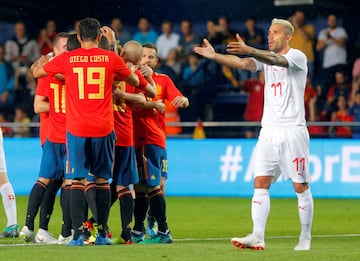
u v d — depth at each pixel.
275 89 29.16
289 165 29.16
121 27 74.25
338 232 38.06
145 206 32.84
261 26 72.94
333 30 69.19
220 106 69.19
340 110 66.00
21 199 56.47
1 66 71.94
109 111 29.42
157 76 33.97
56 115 33.16
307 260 25.75
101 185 29.98
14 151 61.16
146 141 32.47
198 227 40.34
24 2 74.00
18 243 32.47
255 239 28.50
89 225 32.09
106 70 29.23
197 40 70.88
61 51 33.28
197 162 60.47
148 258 25.86
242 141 59.88
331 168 58.59
